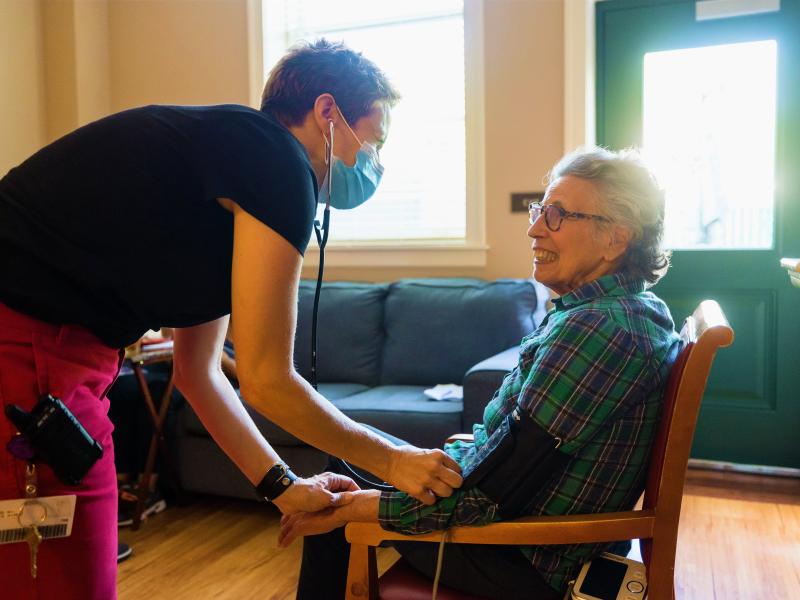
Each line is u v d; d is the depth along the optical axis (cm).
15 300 92
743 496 287
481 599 121
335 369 324
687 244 323
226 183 94
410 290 324
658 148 325
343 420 108
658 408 118
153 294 98
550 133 331
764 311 312
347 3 371
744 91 310
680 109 320
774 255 309
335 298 333
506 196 340
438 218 363
